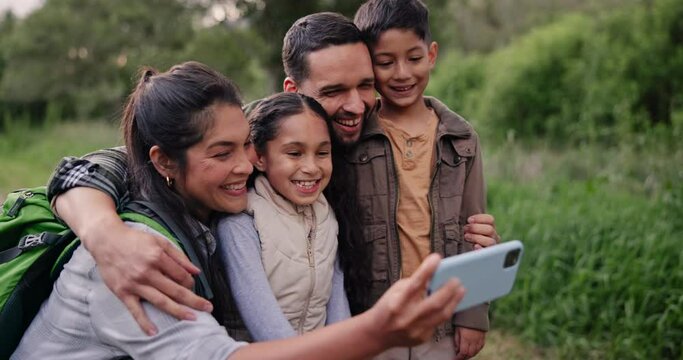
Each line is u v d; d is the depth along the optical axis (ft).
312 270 6.40
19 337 6.06
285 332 5.69
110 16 71.72
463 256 4.59
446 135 7.81
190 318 5.02
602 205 19.93
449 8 53.21
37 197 6.40
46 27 70.74
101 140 53.78
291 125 6.39
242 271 5.97
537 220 18.92
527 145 37.50
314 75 7.14
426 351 7.81
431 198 7.68
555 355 14.70
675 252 16.17
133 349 5.14
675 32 36.68
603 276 15.43
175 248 5.40
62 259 5.85
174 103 5.65
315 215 6.66
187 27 63.21
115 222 5.43
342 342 4.50
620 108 32.40
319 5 41.70
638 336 14.20
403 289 4.31
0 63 79.00
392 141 7.90
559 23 46.83
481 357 14.65
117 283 5.13
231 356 4.71
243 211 6.30
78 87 72.64
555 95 40.27
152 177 5.94
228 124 5.74
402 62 7.64
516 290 16.67
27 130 62.64
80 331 5.50
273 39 43.73
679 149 24.99
